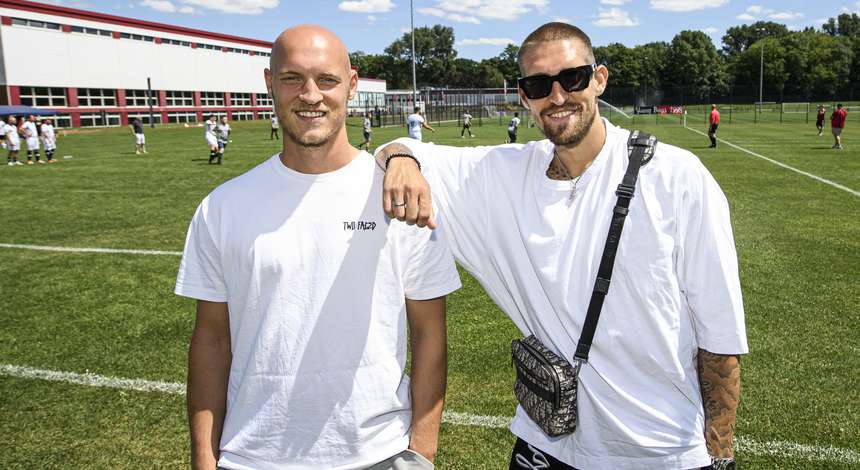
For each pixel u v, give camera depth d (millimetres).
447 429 3359
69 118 47094
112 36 50562
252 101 67438
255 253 1646
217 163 18750
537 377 1788
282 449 1693
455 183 1986
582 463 1833
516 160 1921
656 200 1688
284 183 1685
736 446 3117
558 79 1695
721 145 22719
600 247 1729
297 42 1593
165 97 56125
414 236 1740
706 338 1719
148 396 3768
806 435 3213
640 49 115375
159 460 3105
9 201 11562
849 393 3654
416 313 1833
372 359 1695
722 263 1663
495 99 68562
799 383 3789
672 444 1730
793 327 4699
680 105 66125
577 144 1748
